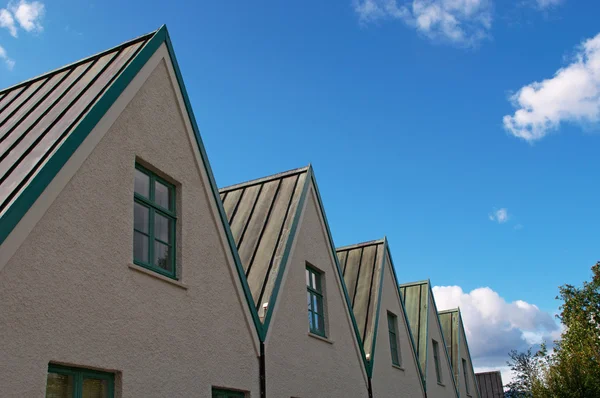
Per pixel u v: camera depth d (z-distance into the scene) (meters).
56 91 8.28
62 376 6.30
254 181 14.17
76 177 6.69
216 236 9.46
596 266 29.30
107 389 6.79
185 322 8.24
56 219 6.32
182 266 8.46
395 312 18.36
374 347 15.65
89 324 6.54
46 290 6.05
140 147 7.97
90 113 7.04
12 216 5.70
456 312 31.16
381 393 15.29
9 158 6.68
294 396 10.85
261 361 9.98
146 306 7.53
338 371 13.02
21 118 7.75
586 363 25.47
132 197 7.61
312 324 12.67
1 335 5.48
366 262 18.34
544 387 26.77
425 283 24.70
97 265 6.81
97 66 8.52
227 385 8.93
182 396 7.85
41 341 5.89
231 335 9.31
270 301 10.77
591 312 28.75
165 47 8.86
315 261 13.16
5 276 5.61
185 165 9.00
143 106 8.19
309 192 13.65
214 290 9.10
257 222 12.83
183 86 9.16
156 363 7.49
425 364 21.16
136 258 7.72
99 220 6.95
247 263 11.78
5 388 5.42
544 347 30.50
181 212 8.72
